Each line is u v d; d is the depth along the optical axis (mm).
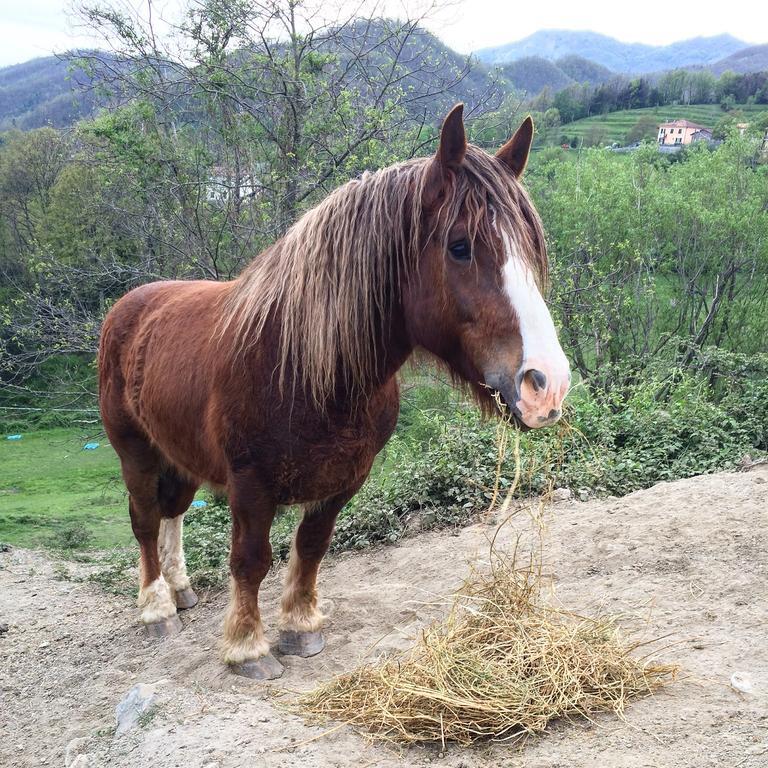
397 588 3861
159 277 11422
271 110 11570
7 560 7242
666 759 1953
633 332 15164
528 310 2154
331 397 2666
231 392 2803
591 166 16984
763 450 6102
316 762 2180
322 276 2605
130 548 7852
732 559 3311
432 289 2375
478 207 2223
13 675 3936
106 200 12375
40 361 12812
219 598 4348
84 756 2584
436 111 12086
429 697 2326
